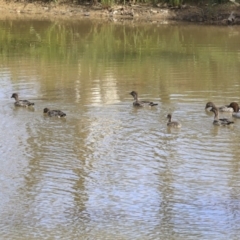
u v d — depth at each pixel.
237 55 29.47
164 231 12.41
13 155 16.42
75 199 13.87
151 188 14.40
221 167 15.59
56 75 25.36
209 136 17.81
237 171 15.33
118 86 23.44
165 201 13.73
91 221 12.88
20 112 20.14
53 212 13.28
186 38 34.59
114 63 27.92
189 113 19.94
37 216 13.11
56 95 22.11
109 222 12.83
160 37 35.00
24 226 12.69
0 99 21.59
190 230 12.48
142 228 12.58
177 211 13.27
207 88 23.03
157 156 16.34
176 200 13.77
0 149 16.86
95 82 24.02
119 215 13.12
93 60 28.53
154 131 18.25
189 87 23.19
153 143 17.28
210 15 41.38
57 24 39.69
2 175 15.16
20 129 18.47
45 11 44.41
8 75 25.33
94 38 34.69
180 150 16.75
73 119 19.38
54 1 45.31
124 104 20.97
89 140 17.55
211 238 12.16
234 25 39.44
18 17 42.62
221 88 23.02
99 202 13.72
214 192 14.16
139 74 25.48
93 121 19.16
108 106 20.75
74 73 25.75
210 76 25.03
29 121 19.20
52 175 15.15
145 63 27.80
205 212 13.22
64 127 18.64
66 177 15.02
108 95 22.17
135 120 19.23
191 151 16.67
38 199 13.88
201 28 38.16
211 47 31.70
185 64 27.55
